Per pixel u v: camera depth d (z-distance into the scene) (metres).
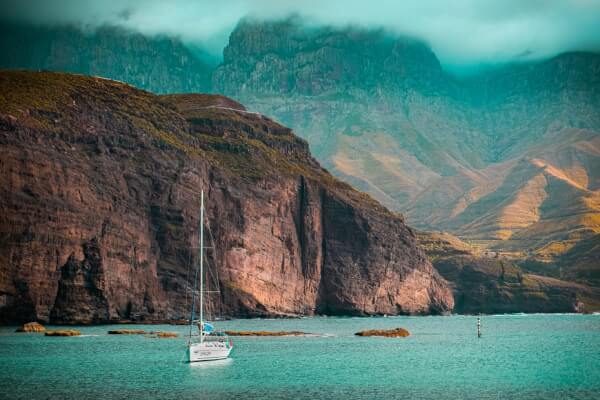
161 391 140.12
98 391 139.88
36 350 196.88
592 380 152.50
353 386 145.75
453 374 160.25
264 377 155.25
